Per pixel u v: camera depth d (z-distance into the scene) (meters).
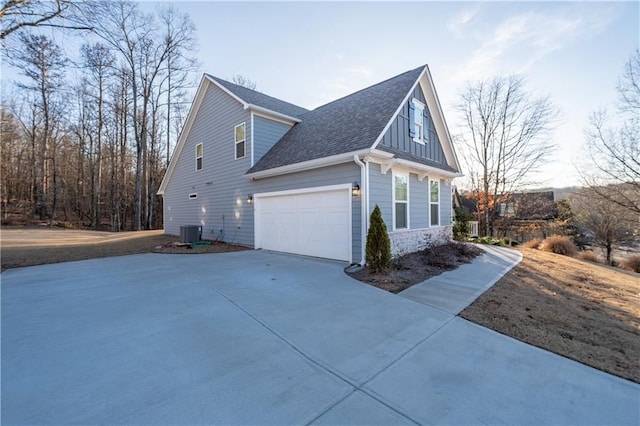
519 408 2.28
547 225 22.95
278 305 4.67
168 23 21.52
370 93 11.10
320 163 8.32
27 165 28.44
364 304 4.75
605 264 13.13
